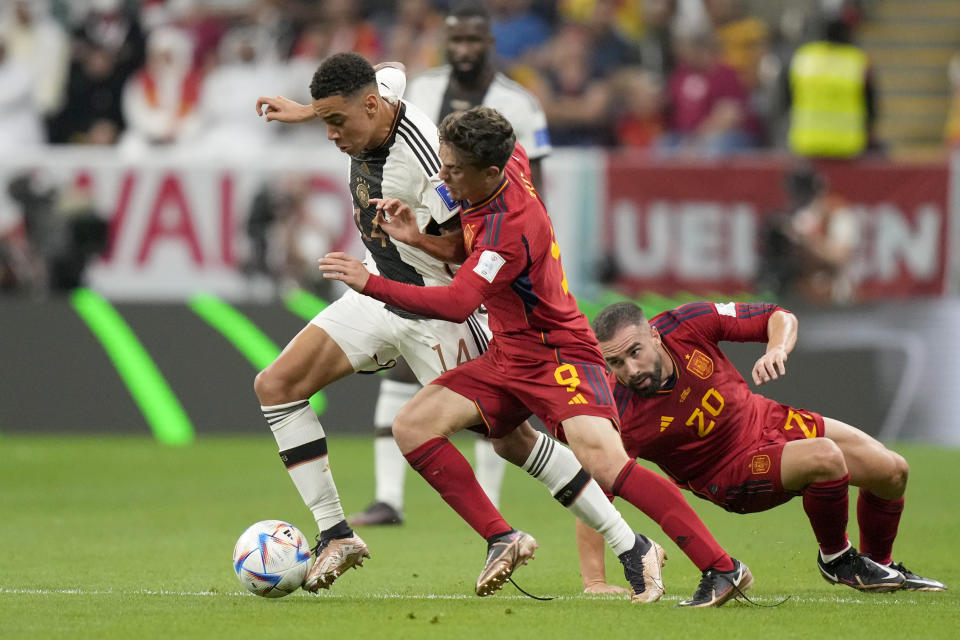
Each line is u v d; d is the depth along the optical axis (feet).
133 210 162.61
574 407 62.85
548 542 90.27
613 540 65.67
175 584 70.85
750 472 66.49
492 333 67.10
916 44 225.56
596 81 193.88
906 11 225.56
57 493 115.44
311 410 68.90
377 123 66.54
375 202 64.13
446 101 98.43
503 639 53.98
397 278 69.21
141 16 204.54
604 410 63.10
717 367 67.00
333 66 65.41
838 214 159.43
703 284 158.92
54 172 162.50
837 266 159.33
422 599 65.46
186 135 200.44
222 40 206.39
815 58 182.09
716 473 67.56
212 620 58.49
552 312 63.05
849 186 159.74
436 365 69.15
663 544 89.51
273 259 161.58
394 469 99.04
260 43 203.10
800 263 158.81
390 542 89.61
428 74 99.91
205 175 161.58
